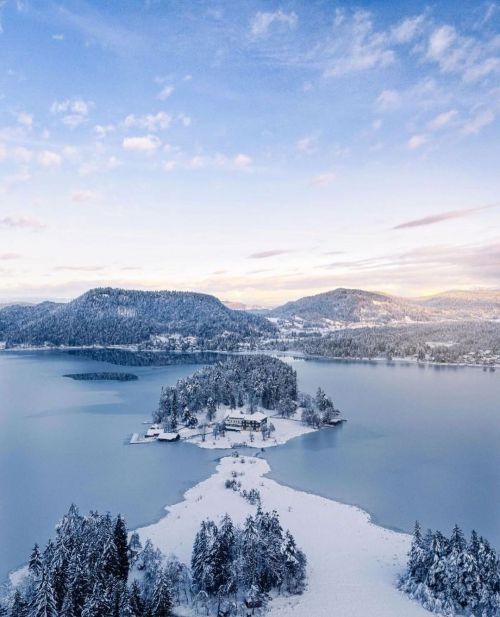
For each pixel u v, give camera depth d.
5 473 131.00
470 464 138.50
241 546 74.31
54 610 58.72
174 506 108.12
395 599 71.38
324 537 92.31
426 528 97.19
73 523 81.12
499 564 72.06
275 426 185.38
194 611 68.81
